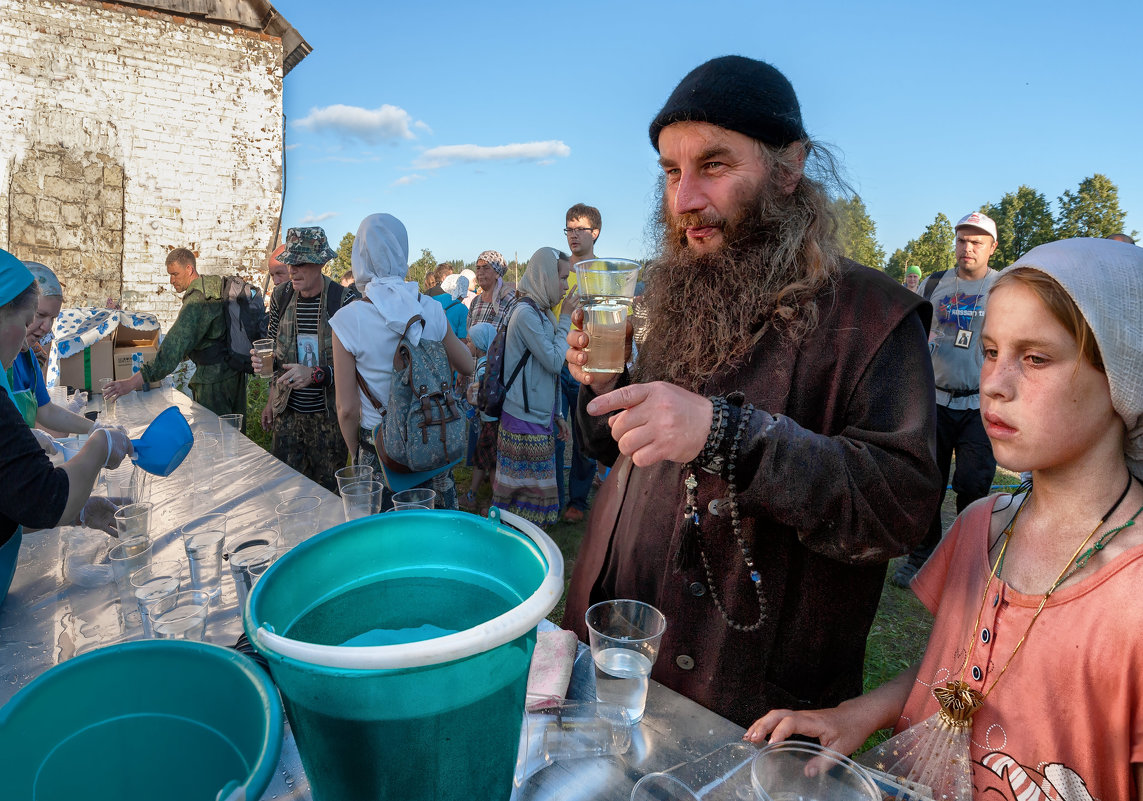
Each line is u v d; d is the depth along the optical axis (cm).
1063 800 91
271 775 61
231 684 76
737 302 125
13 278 162
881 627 340
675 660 130
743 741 102
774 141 119
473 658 67
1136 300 83
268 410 370
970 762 98
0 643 139
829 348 120
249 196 936
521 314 383
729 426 105
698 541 123
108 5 827
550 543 86
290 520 195
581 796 92
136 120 859
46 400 275
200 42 882
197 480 243
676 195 128
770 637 122
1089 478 92
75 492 161
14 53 789
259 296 505
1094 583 90
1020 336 90
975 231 368
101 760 76
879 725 113
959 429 382
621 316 122
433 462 270
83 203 844
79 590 165
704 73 120
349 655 61
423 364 273
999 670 99
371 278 289
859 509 104
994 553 108
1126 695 87
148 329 476
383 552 99
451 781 73
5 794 67
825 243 127
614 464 157
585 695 114
